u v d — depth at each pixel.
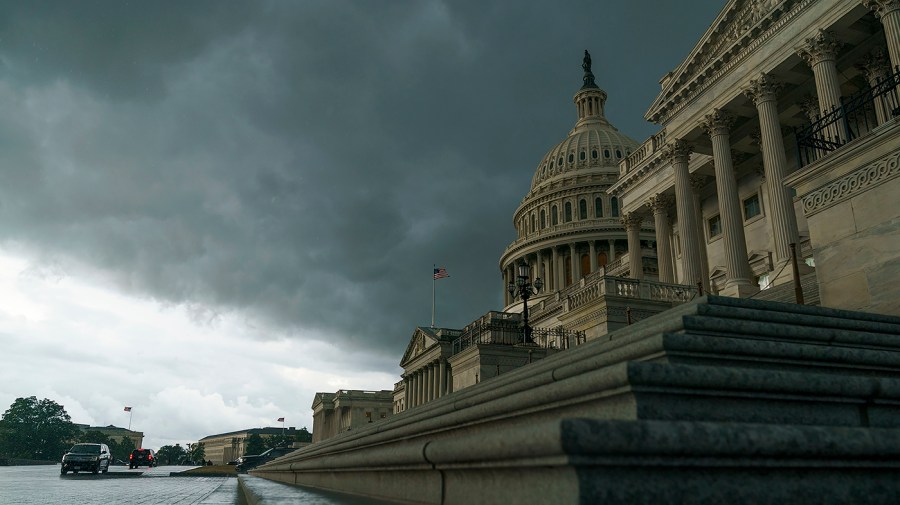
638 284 31.48
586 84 140.62
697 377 4.60
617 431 3.30
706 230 44.25
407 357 83.25
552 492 3.44
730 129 37.16
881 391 5.40
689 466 3.47
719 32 34.56
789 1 28.89
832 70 27.17
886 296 11.45
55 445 191.38
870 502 3.90
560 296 56.72
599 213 111.75
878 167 11.91
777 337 7.35
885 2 24.61
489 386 11.66
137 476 36.31
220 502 12.22
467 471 4.75
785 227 27.73
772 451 3.63
